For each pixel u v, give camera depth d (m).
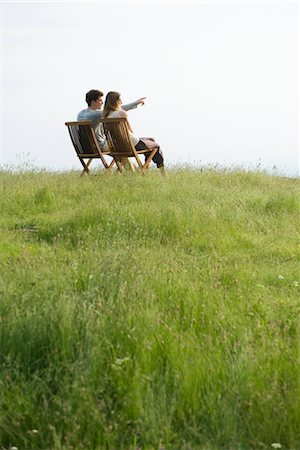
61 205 15.23
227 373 6.24
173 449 5.61
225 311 7.86
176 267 9.70
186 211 13.65
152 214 13.16
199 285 8.75
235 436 5.70
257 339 7.11
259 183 19.08
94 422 5.70
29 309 7.18
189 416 5.93
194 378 6.13
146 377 6.08
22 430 5.79
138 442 5.68
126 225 12.71
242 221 13.72
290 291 9.41
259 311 8.26
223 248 11.87
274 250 11.84
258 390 6.03
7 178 19.14
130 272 8.48
